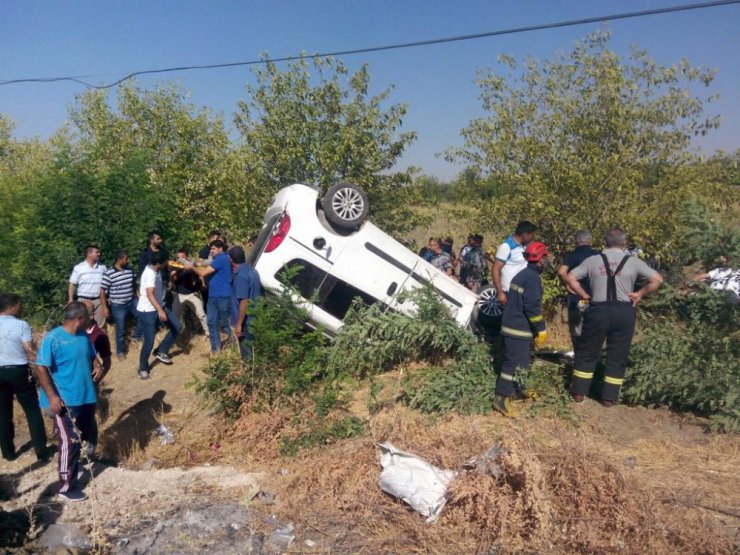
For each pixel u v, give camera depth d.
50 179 10.95
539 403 6.40
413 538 4.43
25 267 10.66
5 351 6.09
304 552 4.34
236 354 7.11
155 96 12.99
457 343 7.18
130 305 9.55
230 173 11.42
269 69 11.30
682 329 6.69
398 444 5.27
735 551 4.00
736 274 6.49
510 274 7.30
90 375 5.66
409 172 11.45
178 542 4.51
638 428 6.02
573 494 4.43
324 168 11.05
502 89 10.24
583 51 9.92
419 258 8.06
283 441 6.09
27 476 5.89
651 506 4.33
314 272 7.68
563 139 9.95
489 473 4.62
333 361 7.16
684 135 9.59
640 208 9.75
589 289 6.37
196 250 11.80
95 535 4.58
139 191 11.04
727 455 5.47
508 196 10.23
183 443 6.68
